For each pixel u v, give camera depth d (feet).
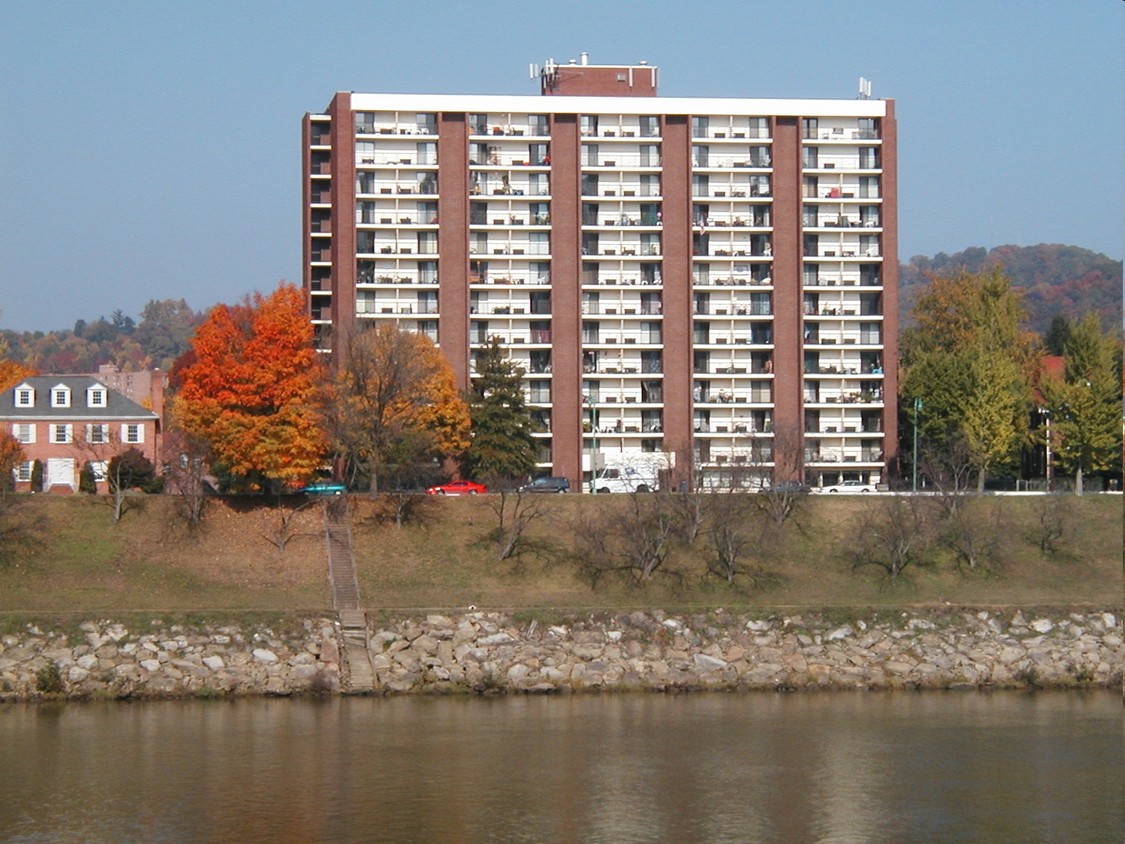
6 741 259.39
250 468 397.19
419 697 305.32
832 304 545.85
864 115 545.44
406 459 414.62
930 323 628.28
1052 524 394.52
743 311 540.93
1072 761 247.29
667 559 373.20
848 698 306.14
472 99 531.50
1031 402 551.59
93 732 267.39
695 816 215.10
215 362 399.03
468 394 488.02
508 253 533.55
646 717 283.59
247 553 373.20
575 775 237.45
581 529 375.86
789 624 330.75
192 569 363.76
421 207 531.09
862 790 228.84
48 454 484.33
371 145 528.63
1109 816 214.90
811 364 545.44
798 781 234.38
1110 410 479.82
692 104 539.70
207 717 282.36
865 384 547.90
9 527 366.43
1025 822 213.05
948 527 391.45
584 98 535.60
